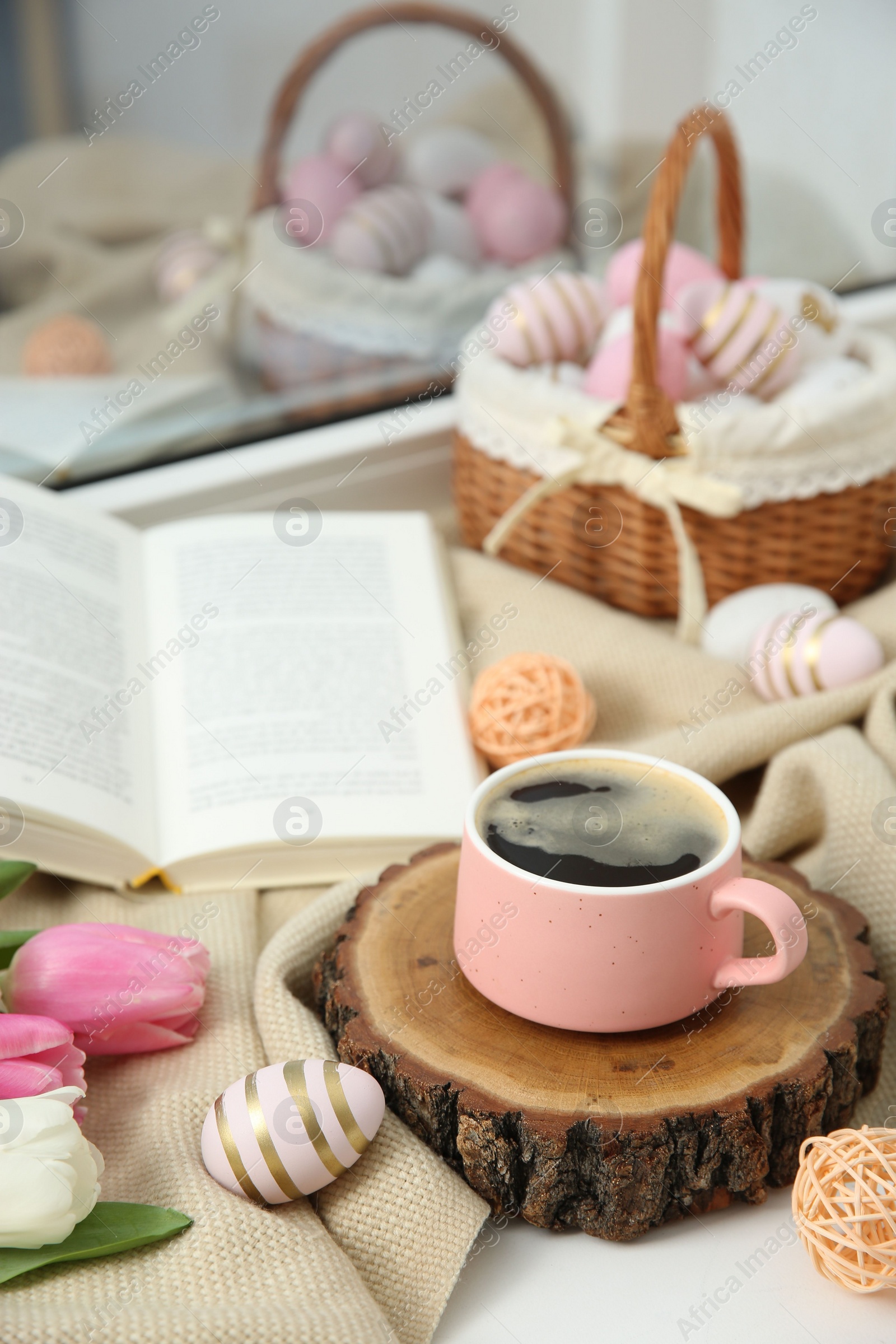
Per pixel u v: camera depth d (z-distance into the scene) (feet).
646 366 2.90
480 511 3.32
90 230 5.11
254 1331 1.98
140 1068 2.33
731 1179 2.14
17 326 4.47
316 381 3.78
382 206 4.32
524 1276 2.14
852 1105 2.24
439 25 4.14
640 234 5.53
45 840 2.56
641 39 5.70
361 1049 2.20
